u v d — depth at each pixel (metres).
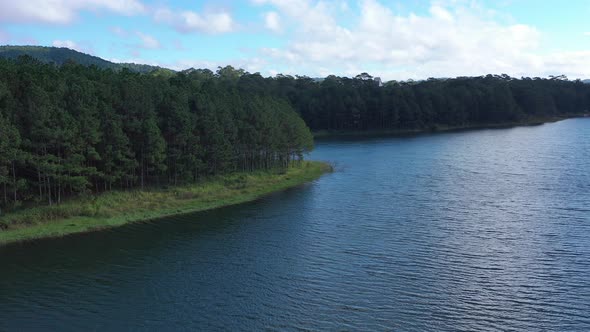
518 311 33.94
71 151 58.16
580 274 40.06
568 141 142.00
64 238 51.31
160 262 44.38
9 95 55.62
